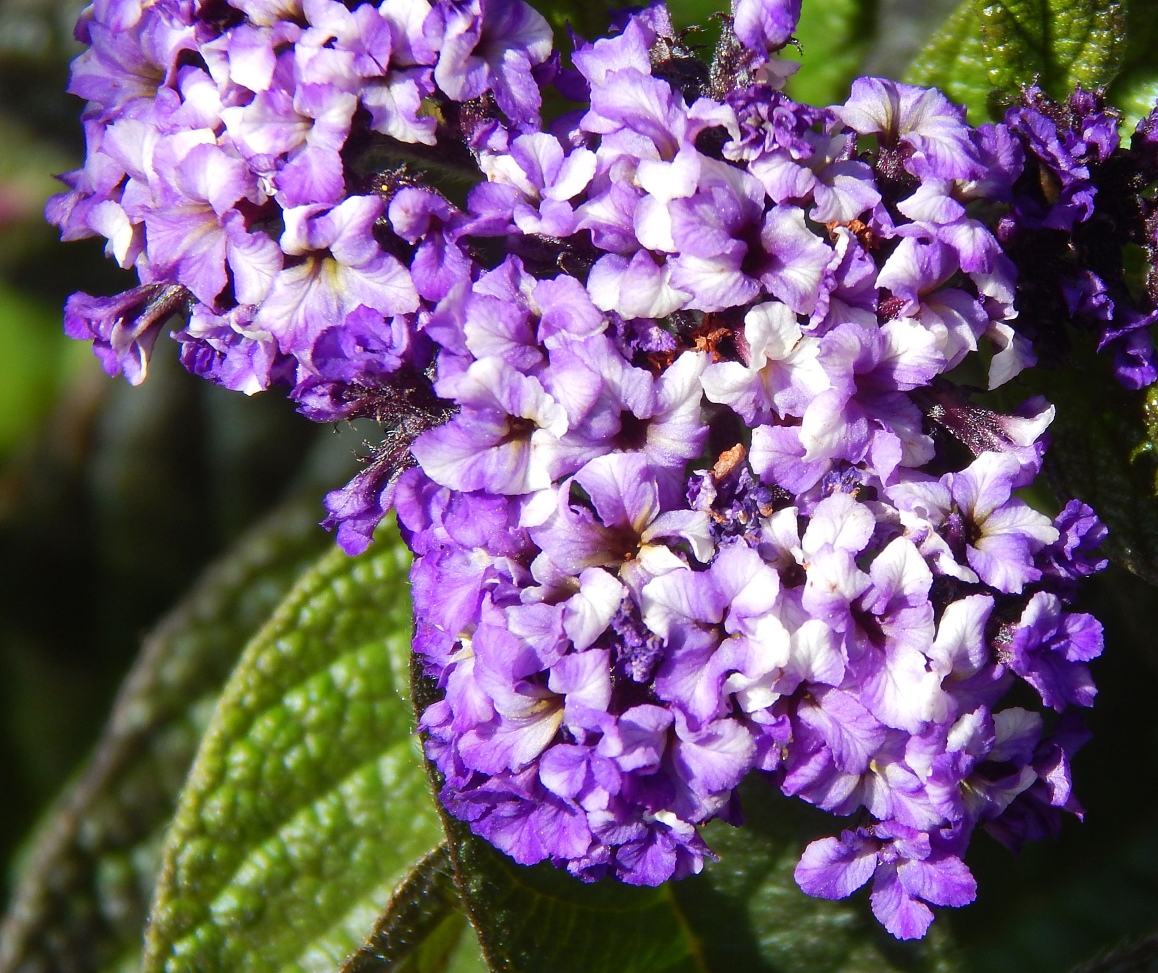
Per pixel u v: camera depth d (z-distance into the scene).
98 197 0.14
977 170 0.14
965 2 0.15
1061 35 0.15
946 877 0.14
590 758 0.13
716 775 0.13
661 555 0.13
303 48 0.14
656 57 0.14
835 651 0.13
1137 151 0.14
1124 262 0.15
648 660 0.13
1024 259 0.14
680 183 0.13
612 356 0.13
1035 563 0.14
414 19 0.14
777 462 0.13
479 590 0.14
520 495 0.13
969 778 0.14
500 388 0.13
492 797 0.14
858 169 0.14
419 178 0.14
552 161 0.14
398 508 0.14
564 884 0.15
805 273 0.13
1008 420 0.14
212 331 0.14
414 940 0.15
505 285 0.14
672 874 0.14
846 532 0.13
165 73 0.14
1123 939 0.15
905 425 0.14
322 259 0.14
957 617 0.13
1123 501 0.15
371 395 0.14
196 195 0.14
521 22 0.14
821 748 0.13
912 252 0.13
